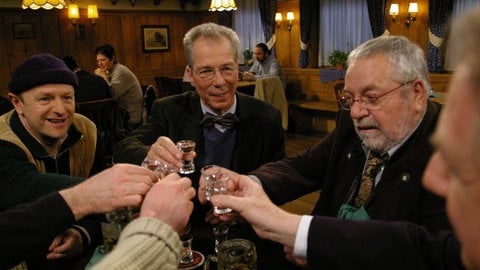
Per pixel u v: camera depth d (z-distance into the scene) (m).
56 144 1.56
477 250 0.42
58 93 1.42
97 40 7.83
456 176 0.41
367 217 1.17
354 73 1.12
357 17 6.81
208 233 1.39
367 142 1.16
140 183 0.98
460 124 0.39
